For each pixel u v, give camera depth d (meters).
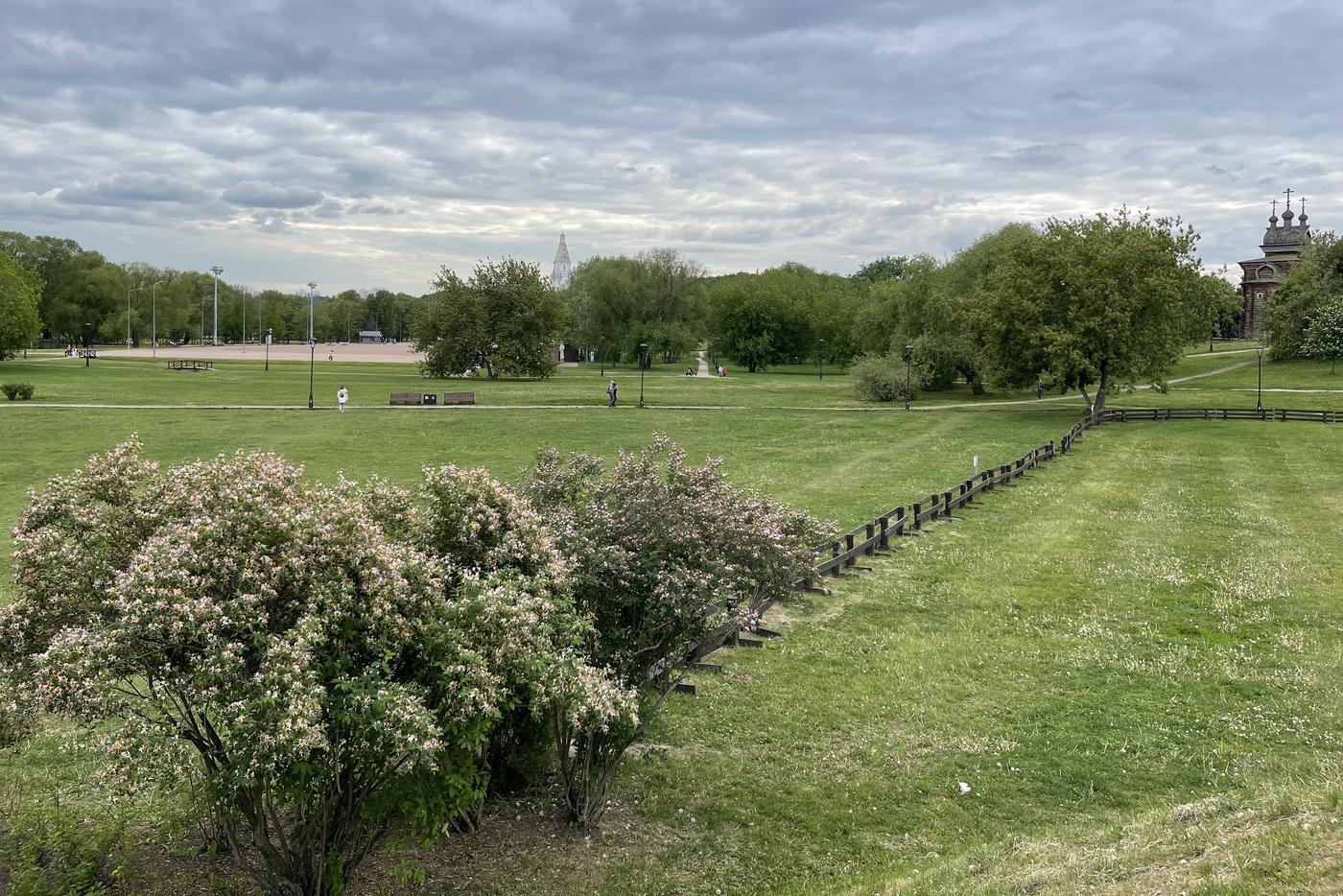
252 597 6.86
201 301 191.62
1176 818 9.02
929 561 21.12
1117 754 11.58
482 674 7.24
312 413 56.88
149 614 6.57
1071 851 8.55
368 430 48.84
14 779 9.98
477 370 104.12
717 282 166.38
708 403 70.12
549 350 103.00
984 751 11.70
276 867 7.59
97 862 8.15
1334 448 43.94
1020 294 60.53
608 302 129.75
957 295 79.12
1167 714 12.75
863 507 28.59
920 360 77.00
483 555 8.88
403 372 107.38
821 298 138.50
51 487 7.80
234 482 8.02
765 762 11.39
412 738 6.62
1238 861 7.24
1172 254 60.12
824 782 10.91
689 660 13.46
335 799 7.50
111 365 101.94
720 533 9.99
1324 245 99.69
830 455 41.84
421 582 7.79
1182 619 16.97
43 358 115.69
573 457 11.48
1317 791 8.72
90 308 151.00
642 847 9.34
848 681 13.93
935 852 9.37
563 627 8.47
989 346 62.38
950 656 14.98
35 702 6.92
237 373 95.81
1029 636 16.06
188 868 8.41
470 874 8.62
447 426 51.41
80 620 7.23
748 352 132.75
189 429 46.97
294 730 6.29
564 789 10.11
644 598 9.50
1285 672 14.10
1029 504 28.92
